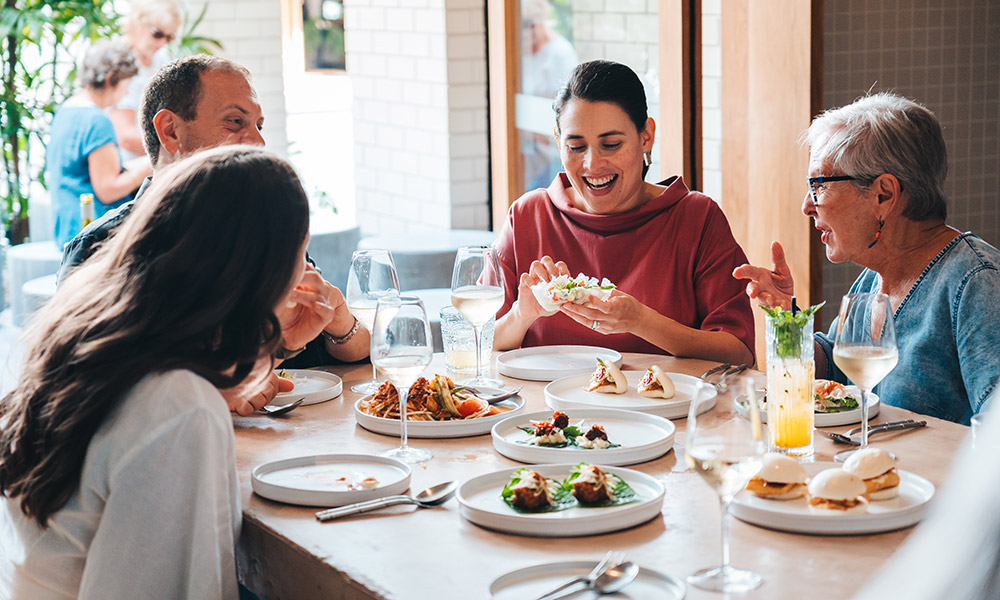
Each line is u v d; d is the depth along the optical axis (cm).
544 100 531
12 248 539
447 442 183
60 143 483
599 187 269
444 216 587
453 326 236
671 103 437
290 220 151
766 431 173
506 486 153
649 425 185
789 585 124
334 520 150
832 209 221
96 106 486
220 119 239
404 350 170
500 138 566
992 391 201
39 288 455
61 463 144
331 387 215
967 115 445
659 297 266
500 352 258
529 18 537
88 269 158
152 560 143
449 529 145
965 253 212
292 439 188
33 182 642
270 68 690
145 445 141
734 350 245
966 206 454
